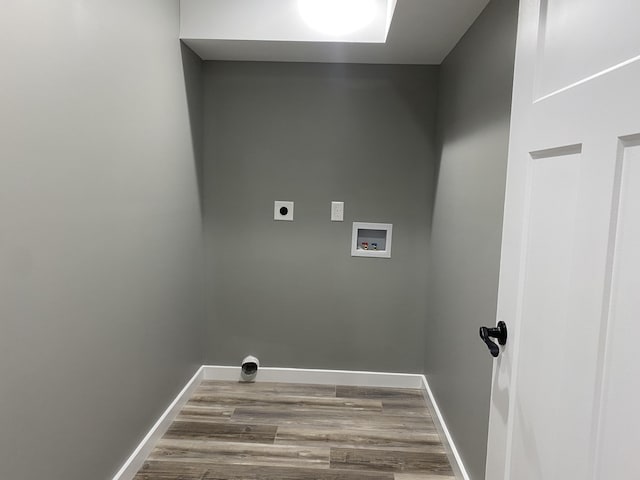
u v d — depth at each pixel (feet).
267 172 8.36
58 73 3.90
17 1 3.38
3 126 3.28
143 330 5.95
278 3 6.82
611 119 2.22
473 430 5.40
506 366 3.55
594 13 2.40
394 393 8.51
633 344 2.05
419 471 6.18
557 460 2.70
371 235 8.55
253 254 8.57
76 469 4.43
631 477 2.04
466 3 5.27
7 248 3.36
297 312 8.71
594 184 2.36
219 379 8.83
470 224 5.75
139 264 5.73
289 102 8.19
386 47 7.06
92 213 4.54
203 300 8.66
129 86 5.26
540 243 3.01
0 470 3.36
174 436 6.81
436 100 8.07
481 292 5.22
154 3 5.93
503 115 4.62
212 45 7.21
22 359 3.57
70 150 4.11
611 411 2.20
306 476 6.00
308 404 7.96
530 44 3.20
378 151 8.25
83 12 4.25
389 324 8.68
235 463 6.22
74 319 4.28
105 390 4.97
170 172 6.72
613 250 2.21
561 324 2.70
